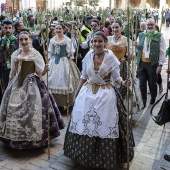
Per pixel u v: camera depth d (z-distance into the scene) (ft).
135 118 15.61
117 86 13.98
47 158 11.23
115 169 10.37
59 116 12.87
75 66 17.37
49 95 12.26
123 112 10.33
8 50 15.89
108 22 25.27
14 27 19.62
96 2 64.39
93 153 9.77
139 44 17.26
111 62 10.03
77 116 10.14
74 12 33.88
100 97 9.87
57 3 66.80
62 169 10.47
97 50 9.99
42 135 11.53
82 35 20.54
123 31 18.01
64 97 16.67
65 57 16.94
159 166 10.71
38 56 11.71
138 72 17.46
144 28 21.25
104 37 10.02
